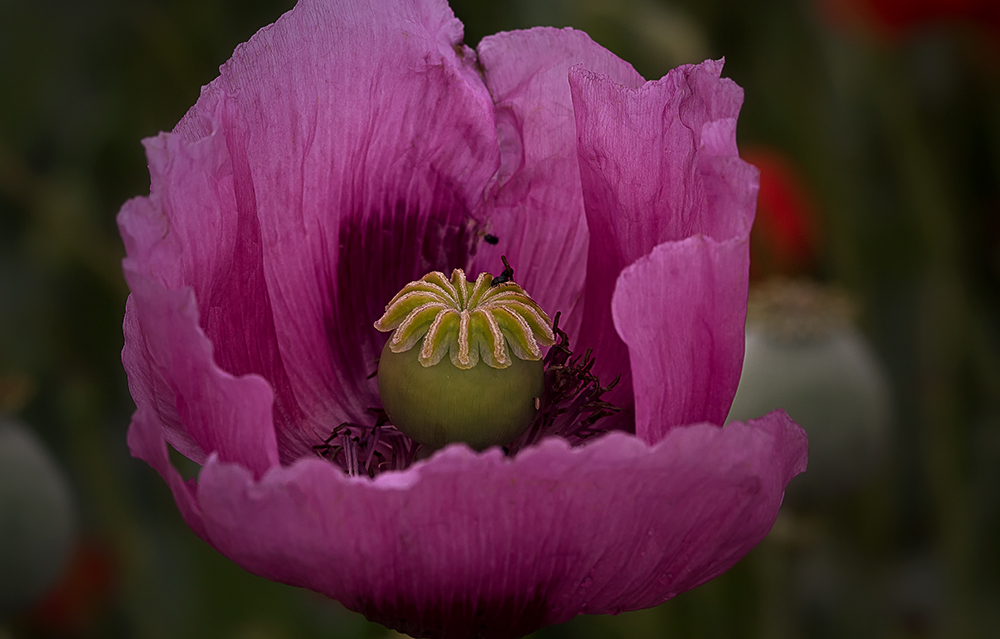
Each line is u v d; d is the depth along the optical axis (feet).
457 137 1.13
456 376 1.05
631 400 1.13
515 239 1.15
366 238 1.14
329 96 1.10
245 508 0.95
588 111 1.09
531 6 1.46
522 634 1.00
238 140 1.06
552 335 1.09
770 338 1.32
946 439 1.39
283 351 1.11
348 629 1.38
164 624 1.43
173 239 1.00
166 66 1.48
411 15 1.11
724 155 1.02
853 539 1.38
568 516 0.95
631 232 1.09
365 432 1.13
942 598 1.42
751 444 0.95
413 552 0.96
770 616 1.32
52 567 1.31
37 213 1.43
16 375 1.43
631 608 1.00
